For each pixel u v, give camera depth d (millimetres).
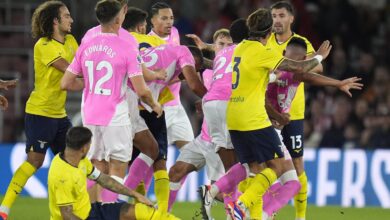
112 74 26969
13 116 54875
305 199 31766
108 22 27125
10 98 55938
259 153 27688
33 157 31375
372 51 57344
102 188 28281
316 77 28844
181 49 29438
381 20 58625
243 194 27484
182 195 42688
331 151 42938
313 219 35219
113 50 26984
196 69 30156
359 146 50031
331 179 42750
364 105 51188
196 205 39906
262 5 57000
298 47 29406
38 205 38719
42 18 30219
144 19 31328
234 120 27719
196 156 30719
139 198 26016
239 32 29312
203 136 30578
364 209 39969
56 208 25672
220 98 28875
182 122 34000
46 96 30859
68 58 30625
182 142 33938
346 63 55375
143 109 29438
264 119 27594
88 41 27406
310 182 42750
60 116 31375
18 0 59250
